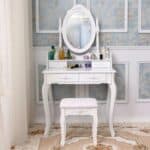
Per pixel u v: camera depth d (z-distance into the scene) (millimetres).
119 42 3547
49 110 3395
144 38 3549
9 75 2580
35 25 3510
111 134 3100
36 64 3564
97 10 3494
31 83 3557
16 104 2832
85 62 3469
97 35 3459
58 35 3529
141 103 3650
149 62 3586
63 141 2814
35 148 2760
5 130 2299
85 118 3639
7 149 2357
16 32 2791
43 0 3475
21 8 2828
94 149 2721
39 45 3543
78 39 3484
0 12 2297
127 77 3602
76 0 3479
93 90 3613
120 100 3639
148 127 3402
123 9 3494
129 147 2762
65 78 3082
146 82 3623
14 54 2791
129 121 3645
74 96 3625
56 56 3451
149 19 3520
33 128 3406
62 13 3498
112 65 3572
